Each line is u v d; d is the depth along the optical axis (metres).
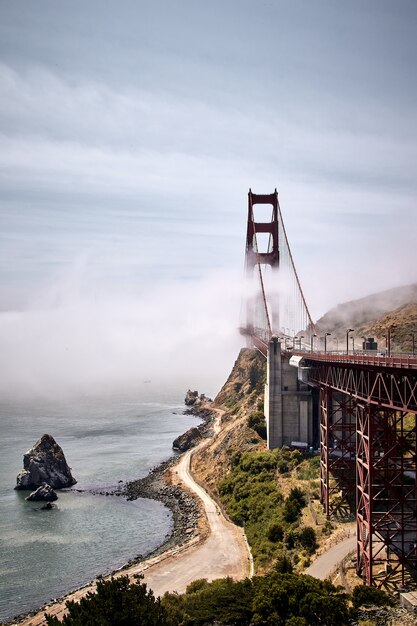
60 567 88.69
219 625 57.84
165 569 84.12
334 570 70.38
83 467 152.00
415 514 66.06
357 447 71.31
